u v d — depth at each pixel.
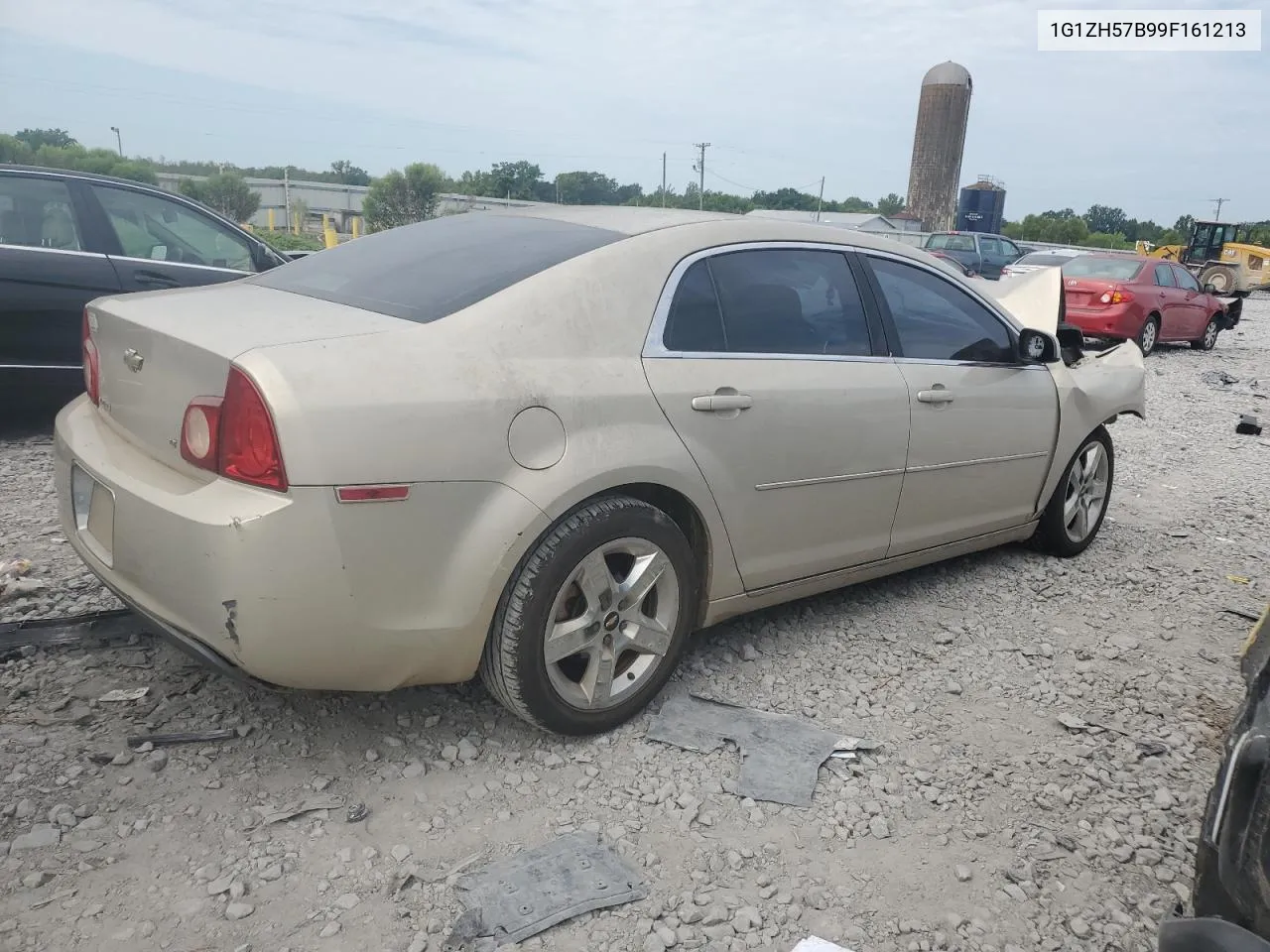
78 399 3.43
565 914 2.33
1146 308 14.91
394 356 2.58
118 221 6.41
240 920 2.26
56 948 2.13
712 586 3.35
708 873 2.54
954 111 50.12
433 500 2.56
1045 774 3.11
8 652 3.34
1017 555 5.22
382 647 2.60
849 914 2.43
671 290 3.19
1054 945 2.38
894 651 3.92
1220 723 3.53
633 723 3.21
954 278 4.30
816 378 3.51
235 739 2.96
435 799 2.76
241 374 2.42
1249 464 8.21
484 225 3.52
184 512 2.46
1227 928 1.59
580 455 2.81
